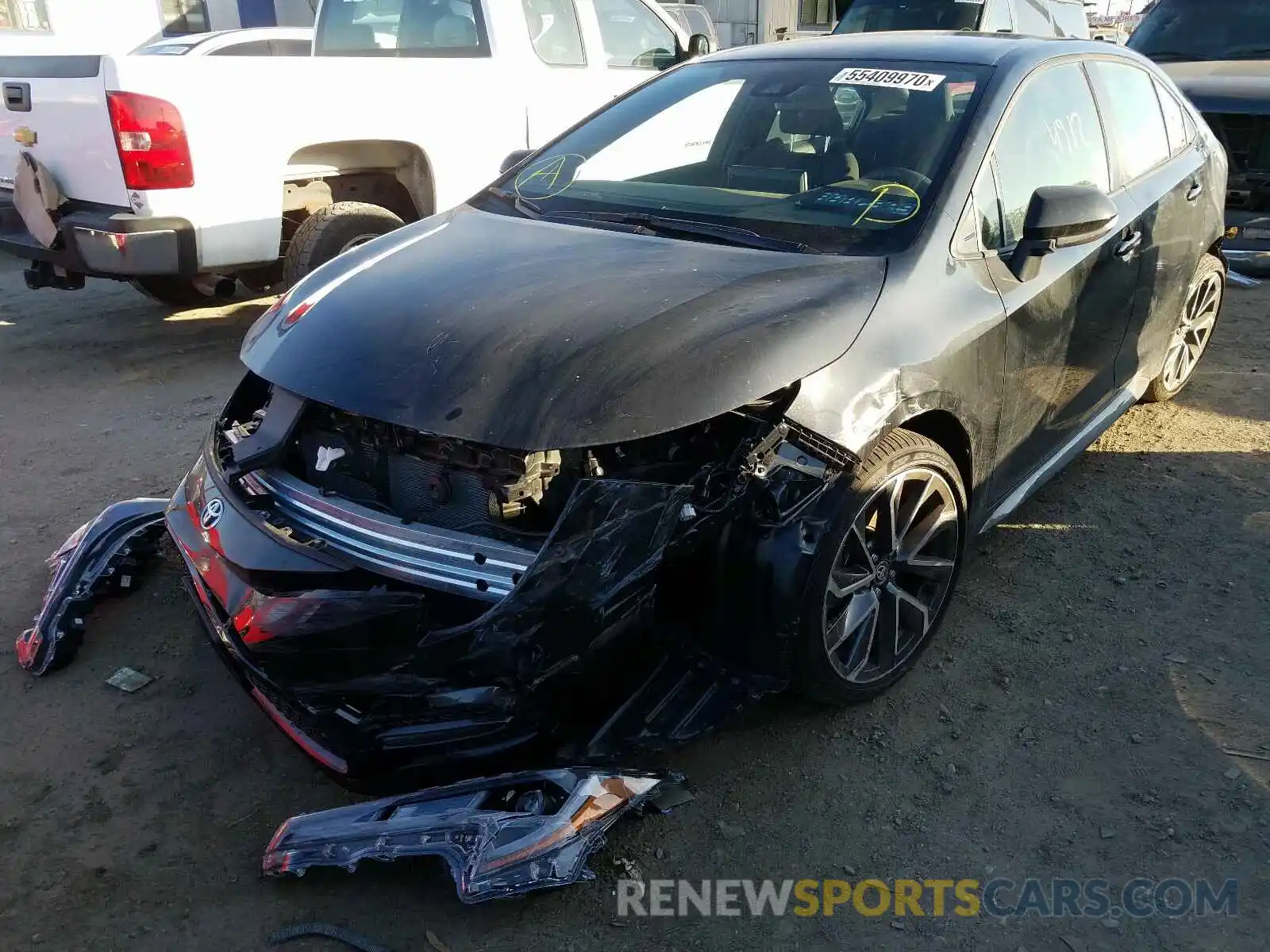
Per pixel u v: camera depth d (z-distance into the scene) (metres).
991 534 3.94
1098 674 3.13
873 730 2.91
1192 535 3.92
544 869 2.16
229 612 2.41
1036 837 2.54
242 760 2.82
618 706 2.44
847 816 2.61
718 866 2.46
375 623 2.23
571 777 2.30
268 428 2.65
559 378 2.29
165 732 2.92
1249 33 8.12
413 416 2.30
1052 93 3.50
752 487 2.43
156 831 2.57
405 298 2.70
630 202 3.33
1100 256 3.52
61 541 3.93
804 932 2.29
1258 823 2.57
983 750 2.83
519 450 2.20
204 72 5.11
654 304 2.54
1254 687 3.06
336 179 6.10
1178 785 2.70
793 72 3.61
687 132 3.61
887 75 3.44
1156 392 4.96
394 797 2.43
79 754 2.82
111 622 3.41
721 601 2.54
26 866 2.45
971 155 3.06
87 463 4.63
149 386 5.68
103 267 5.18
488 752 2.32
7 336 6.62
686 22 10.85
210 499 2.65
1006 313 3.00
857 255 2.86
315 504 2.49
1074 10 11.31
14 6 11.05
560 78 6.88
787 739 2.87
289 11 13.97
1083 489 4.29
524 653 2.17
